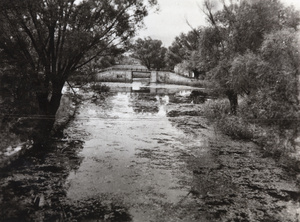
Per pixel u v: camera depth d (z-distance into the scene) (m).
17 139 11.08
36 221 6.54
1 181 8.59
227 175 9.55
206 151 12.35
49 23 12.99
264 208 7.30
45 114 14.08
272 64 12.63
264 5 16.12
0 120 11.80
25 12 12.06
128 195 7.97
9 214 6.77
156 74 65.50
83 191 8.16
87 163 10.62
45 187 8.37
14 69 12.41
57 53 14.46
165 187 8.56
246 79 14.74
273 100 12.62
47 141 13.12
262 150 12.37
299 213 7.02
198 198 7.85
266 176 9.44
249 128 14.58
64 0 12.73
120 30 15.41
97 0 14.22
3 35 12.17
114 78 60.81
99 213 6.96
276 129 12.37
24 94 13.01
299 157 10.34
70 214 6.89
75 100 18.58
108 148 12.69
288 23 15.89
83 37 13.59
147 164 10.65
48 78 13.95
